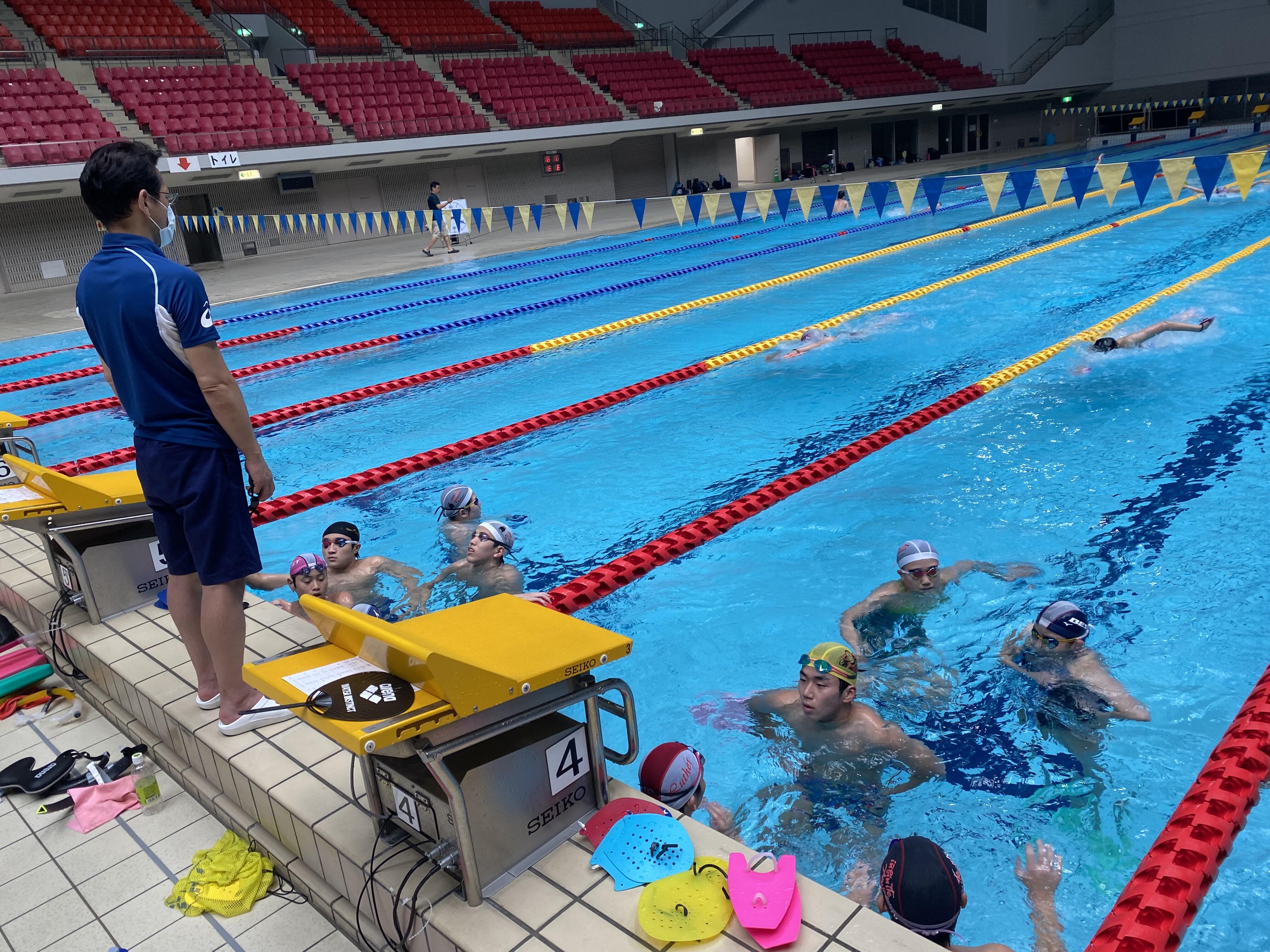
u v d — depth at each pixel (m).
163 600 3.09
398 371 7.60
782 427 5.33
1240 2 24.69
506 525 3.82
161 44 16.59
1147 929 1.79
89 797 2.34
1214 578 3.21
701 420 5.61
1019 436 4.77
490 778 1.65
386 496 4.84
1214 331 6.25
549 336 8.45
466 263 13.64
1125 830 2.18
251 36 17.61
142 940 1.91
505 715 1.64
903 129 27.62
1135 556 3.42
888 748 2.53
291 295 11.82
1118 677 2.73
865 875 2.11
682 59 24.11
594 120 19.95
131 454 5.98
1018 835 2.20
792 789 2.41
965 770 2.43
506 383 6.93
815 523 4.02
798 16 26.27
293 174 17.09
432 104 18.48
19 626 3.39
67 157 13.52
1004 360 6.20
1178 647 2.85
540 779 1.75
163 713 2.44
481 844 1.66
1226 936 1.81
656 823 1.78
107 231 2.05
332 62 19.05
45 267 14.98
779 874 1.63
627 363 7.20
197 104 15.85
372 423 6.16
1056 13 26.50
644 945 1.55
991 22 26.03
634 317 8.98
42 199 14.57
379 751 1.41
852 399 5.70
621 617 3.40
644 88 21.80
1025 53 26.45
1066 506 3.90
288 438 5.96
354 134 16.97
